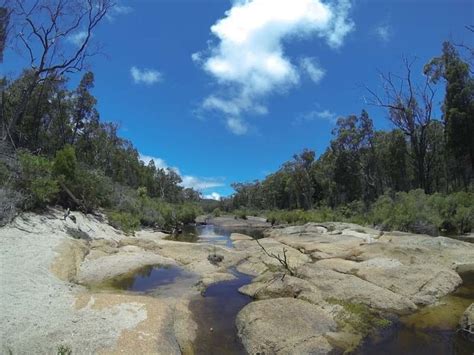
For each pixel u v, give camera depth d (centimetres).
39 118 4303
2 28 2578
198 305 1106
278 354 788
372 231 2627
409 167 5584
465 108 3950
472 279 1349
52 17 2628
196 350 823
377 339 868
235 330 930
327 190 7381
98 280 1298
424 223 2539
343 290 1132
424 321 977
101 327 790
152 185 8269
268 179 10300
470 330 884
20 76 4125
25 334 736
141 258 1627
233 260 1714
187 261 1692
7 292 912
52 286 1037
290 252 1778
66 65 2789
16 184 1702
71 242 1544
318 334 862
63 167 2138
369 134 6091
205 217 6806
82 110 4909
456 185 5038
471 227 2681
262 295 1153
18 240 1353
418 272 1285
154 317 869
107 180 2828
